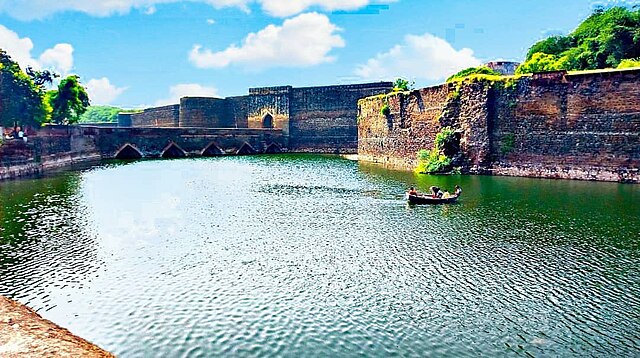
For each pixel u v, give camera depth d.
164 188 42.41
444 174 48.38
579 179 41.38
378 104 67.00
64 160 68.25
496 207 30.08
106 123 165.12
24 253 21.86
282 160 76.38
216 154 92.44
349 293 17.03
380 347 13.48
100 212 31.09
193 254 21.67
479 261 19.89
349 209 31.14
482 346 13.43
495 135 47.00
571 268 18.84
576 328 14.23
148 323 15.02
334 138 100.12
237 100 114.69
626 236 22.91
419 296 16.62
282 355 13.16
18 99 63.25
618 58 52.59
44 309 15.98
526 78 44.50
